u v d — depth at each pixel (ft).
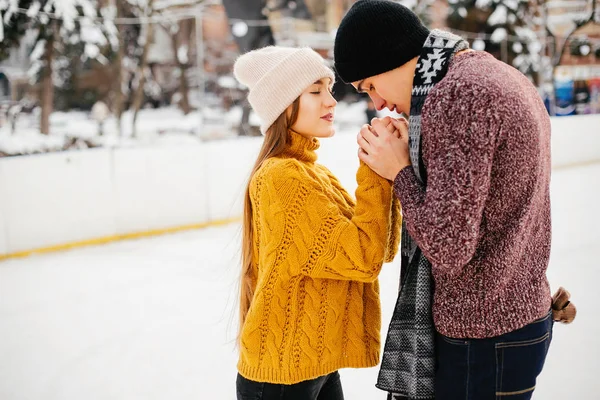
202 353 9.96
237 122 36.58
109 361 9.77
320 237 4.00
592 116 31.73
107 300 13.01
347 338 4.34
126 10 34.68
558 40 38.70
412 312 3.99
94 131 33.83
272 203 4.07
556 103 39.45
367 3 3.82
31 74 30.68
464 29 40.78
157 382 8.92
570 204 21.88
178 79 39.50
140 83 33.14
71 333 11.10
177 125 36.04
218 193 20.89
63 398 8.52
